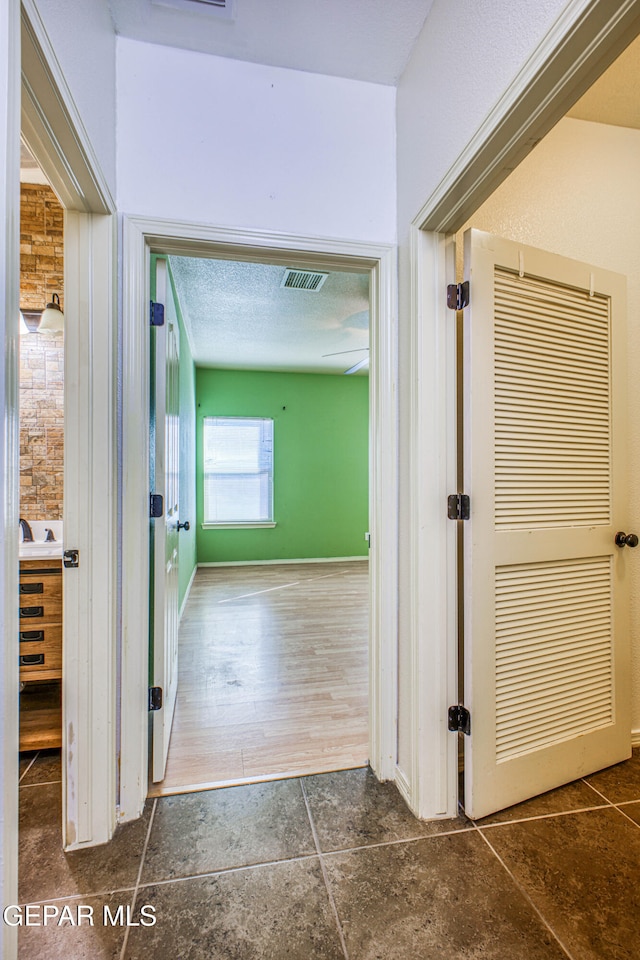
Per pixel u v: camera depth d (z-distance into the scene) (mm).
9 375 649
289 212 1449
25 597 1633
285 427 5434
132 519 1345
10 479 652
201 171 1388
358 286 2838
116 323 1312
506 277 1340
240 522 5320
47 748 1643
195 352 4527
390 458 1500
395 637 1502
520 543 1376
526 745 1398
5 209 631
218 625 3197
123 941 980
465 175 1106
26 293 2148
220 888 1104
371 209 1514
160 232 1359
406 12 1272
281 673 2398
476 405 1296
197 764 1603
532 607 1405
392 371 1505
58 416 2162
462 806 1396
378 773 1521
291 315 3414
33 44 756
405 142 1459
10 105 641
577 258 1695
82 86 1024
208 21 1289
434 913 1035
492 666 1331
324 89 1481
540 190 1645
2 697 632
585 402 1497
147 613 1410
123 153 1335
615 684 1575
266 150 1435
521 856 1196
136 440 1347
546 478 1425
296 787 1480
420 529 1343
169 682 1758
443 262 1362
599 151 1727
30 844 1239
